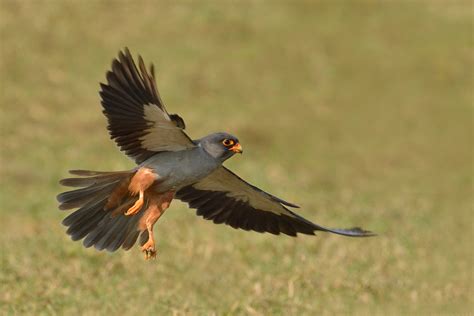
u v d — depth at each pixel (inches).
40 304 432.1
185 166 341.1
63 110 808.9
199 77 903.7
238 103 882.1
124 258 498.9
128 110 331.9
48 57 879.1
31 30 908.6
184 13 997.2
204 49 951.0
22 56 871.1
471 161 826.8
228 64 936.3
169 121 327.9
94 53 899.4
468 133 877.2
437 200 733.3
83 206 343.9
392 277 511.8
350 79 955.3
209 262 510.6
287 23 1026.7
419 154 832.9
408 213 662.5
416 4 1115.9
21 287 449.1
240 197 387.9
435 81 968.3
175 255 516.1
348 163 804.6
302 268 502.3
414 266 538.6
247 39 984.9
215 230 562.9
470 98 944.9
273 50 973.2
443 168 810.8
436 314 461.7
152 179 336.5
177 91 875.4
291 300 457.1
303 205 647.8
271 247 541.0
